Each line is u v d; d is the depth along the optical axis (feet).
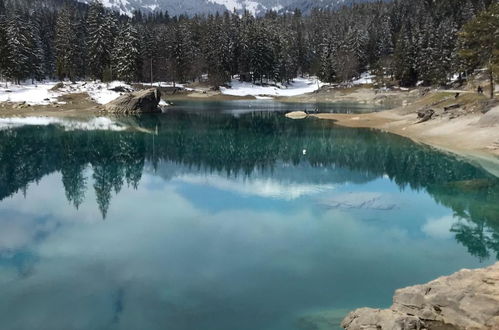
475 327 35.78
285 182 99.40
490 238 64.54
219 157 130.62
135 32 349.82
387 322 36.70
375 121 204.23
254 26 416.46
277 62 434.71
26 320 42.45
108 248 60.95
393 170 110.83
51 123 196.24
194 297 47.26
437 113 175.22
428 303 39.14
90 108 257.34
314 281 51.08
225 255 58.59
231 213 76.89
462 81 319.06
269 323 41.88
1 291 48.32
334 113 255.50
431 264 55.77
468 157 120.06
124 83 317.83
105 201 84.33
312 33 553.23
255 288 49.34
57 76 391.45
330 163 120.26
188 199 85.76
